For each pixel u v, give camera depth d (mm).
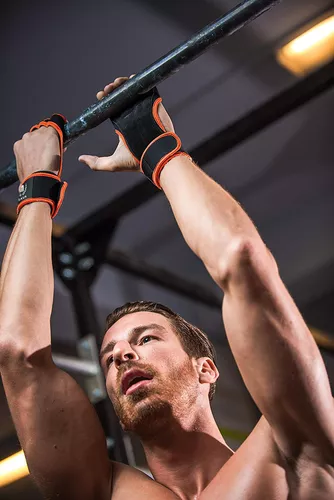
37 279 1420
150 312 1517
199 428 1420
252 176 4188
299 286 4664
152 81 1471
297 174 4238
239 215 1248
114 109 1510
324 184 4316
